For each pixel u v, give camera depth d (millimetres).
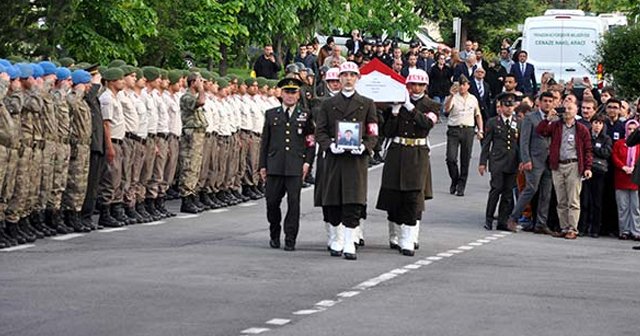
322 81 47375
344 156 29031
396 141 30250
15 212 29453
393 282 25516
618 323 21719
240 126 40750
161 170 35969
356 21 74688
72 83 31969
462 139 44938
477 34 109875
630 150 37000
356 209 28953
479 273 27312
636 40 52875
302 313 21750
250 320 20984
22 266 26219
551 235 36875
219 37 56250
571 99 36656
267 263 27547
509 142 37031
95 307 21766
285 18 63000
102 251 28797
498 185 37094
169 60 55156
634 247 34688
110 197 33781
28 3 42719
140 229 33500
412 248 30078
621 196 37000
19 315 20953
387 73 30328
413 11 89125
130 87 34688
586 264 30047
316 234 33312
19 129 29016
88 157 32219
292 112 30172
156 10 53406
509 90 44438
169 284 24250
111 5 48781
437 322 21266
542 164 36750
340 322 21031
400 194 30172
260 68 59781
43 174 30594
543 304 23375
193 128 37469
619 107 37531
